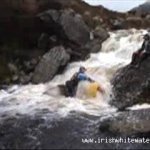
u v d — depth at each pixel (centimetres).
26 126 1539
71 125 1521
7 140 1415
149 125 1438
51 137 1416
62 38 2589
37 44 2614
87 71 2269
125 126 1438
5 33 2612
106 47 2678
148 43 2083
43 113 1691
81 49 2569
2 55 2506
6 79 2345
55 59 2377
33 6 2809
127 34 2844
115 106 1819
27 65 2447
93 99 1909
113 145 1325
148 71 1959
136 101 1811
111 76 2186
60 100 1891
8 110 1769
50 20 2580
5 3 2688
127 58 2505
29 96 2011
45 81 2292
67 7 3117
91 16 3316
